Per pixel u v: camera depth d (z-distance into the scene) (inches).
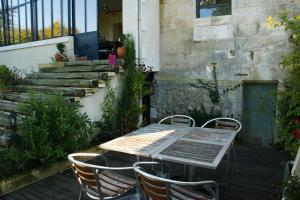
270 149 221.0
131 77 238.4
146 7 260.8
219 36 257.1
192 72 272.1
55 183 155.0
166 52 283.7
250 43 243.6
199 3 269.0
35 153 160.4
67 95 210.8
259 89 247.9
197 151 119.3
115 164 181.9
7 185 145.8
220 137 141.8
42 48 316.2
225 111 258.8
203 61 266.1
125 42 246.5
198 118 263.3
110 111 225.9
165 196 90.1
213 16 259.3
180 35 275.4
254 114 250.8
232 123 175.5
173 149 122.1
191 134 148.0
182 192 104.8
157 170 153.6
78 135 192.9
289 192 110.8
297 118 201.6
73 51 294.5
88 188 109.6
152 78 291.4
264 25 237.0
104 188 108.6
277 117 218.5
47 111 171.6
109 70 232.8
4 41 374.0
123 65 239.8
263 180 158.2
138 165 105.0
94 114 216.7
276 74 234.4
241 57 248.5
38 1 323.3
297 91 196.5
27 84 265.1
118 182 113.4
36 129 163.3
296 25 195.3
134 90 236.2
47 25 318.3
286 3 227.8
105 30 457.7
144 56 259.8
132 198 118.7
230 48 252.7
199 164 104.9
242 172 170.4
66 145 178.7
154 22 275.3
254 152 211.9
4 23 368.8
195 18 267.6
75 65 259.8
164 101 287.7
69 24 297.7
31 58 330.6
